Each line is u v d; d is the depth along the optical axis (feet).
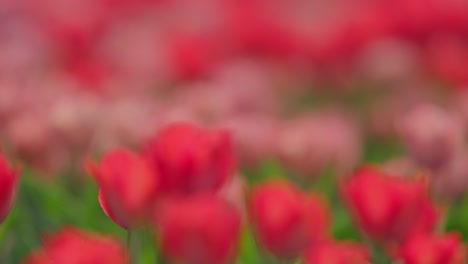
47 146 5.70
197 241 4.26
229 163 4.42
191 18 11.30
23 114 5.82
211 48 8.82
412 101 8.04
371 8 9.79
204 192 4.40
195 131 4.42
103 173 4.37
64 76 8.30
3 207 4.37
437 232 4.87
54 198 5.45
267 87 7.73
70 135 5.74
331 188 5.92
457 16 8.75
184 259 4.30
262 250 4.86
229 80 7.34
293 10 12.00
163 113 5.93
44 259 4.39
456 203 5.63
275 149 5.95
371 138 7.94
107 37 9.75
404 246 4.49
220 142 4.40
